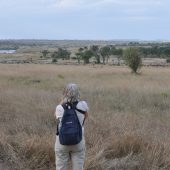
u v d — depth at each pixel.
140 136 8.55
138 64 42.28
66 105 6.11
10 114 12.56
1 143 7.85
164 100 17.72
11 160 7.43
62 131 6.02
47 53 133.75
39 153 7.62
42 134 9.31
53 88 24.67
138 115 13.62
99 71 44.56
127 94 19.81
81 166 6.19
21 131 9.69
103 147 8.03
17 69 44.88
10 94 17.67
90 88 22.95
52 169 7.34
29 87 24.12
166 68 56.59
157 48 129.12
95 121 10.78
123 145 8.19
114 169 7.34
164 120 12.99
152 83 27.52
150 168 7.30
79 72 42.09
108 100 17.36
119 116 12.00
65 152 6.18
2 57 124.00
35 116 11.92
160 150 7.64
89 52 86.06
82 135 6.15
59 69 47.34
